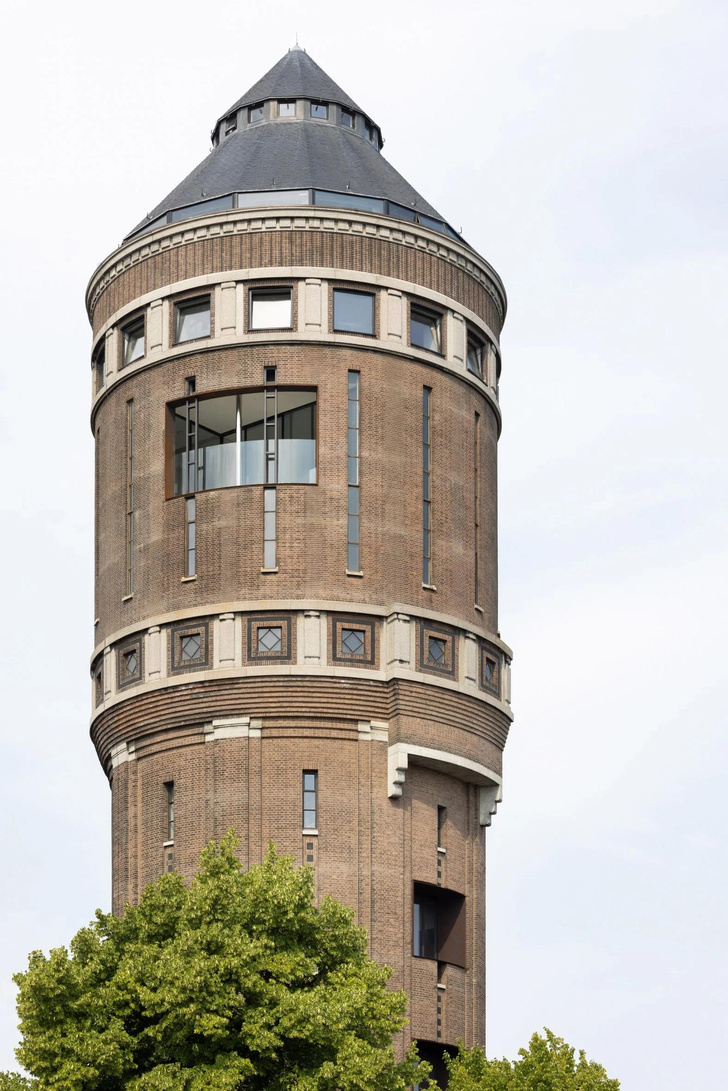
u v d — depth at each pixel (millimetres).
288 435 92625
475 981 92250
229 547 91062
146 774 91750
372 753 90062
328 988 75875
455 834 92625
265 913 76125
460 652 92562
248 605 90125
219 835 89000
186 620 90938
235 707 89750
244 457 92312
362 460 92188
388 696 90500
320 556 90812
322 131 99750
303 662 89625
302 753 89625
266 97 100562
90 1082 72438
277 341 92250
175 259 94312
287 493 91375
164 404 93438
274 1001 74375
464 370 95750
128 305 95562
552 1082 82500
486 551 96000
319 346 92375
